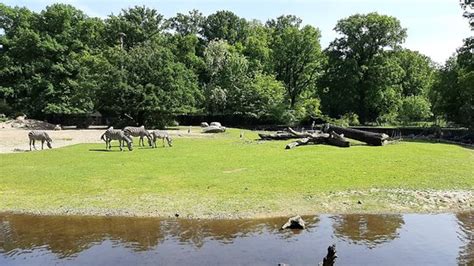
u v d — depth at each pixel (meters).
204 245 11.23
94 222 13.38
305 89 81.31
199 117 70.50
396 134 50.34
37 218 13.88
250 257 10.33
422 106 66.81
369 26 70.50
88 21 73.56
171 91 57.28
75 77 67.31
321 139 32.19
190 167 21.52
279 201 15.27
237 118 70.50
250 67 78.56
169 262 10.05
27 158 24.97
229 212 14.17
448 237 11.93
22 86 65.00
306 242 11.45
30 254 10.70
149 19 79.81
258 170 20.38
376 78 69.50
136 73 56.38
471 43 48.44
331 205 14.95
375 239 11.72
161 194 16.17
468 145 36.34
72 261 10.20
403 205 15.04
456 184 17.58
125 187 17.22
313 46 78.44
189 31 95.69
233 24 95.12
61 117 68.00
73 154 26.78
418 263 9.98
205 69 77.62
